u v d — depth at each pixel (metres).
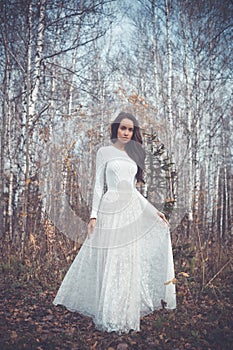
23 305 3.92
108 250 3.28
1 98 8.45
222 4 10.04
